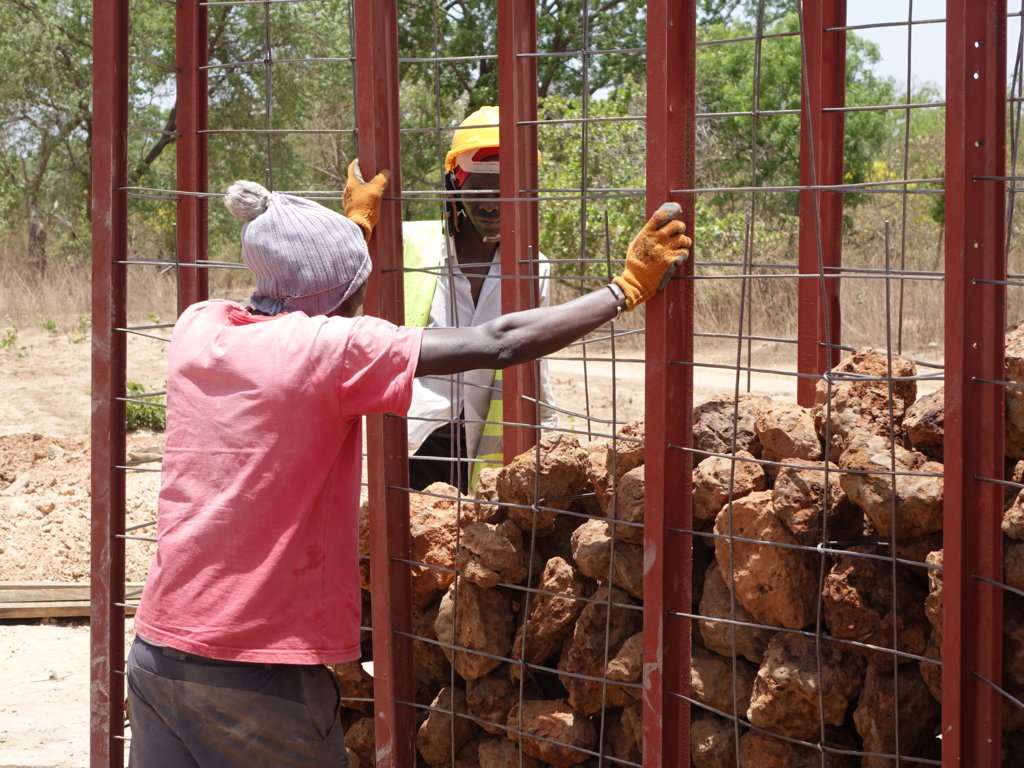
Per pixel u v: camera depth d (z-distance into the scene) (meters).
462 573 2.75
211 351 2.41
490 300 4.06
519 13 3.27
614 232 11.79
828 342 2.45
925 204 12.50
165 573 2.40
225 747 2.42
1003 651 2.30
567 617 2.73
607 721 2.73
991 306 2.12
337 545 2.44
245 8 18.77
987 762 2.18
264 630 2.36
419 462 4.12
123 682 3.09
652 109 2.36
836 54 3.38
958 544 2.11
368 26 2.64
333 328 2.36
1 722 4.27
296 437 2.34
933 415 2.41
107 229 2.96
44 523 6.82
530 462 2.77
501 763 2.79
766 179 18.17
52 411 11.59
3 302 16.91
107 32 2.92
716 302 12.46
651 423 2.41
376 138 2.69
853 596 2.34
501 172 3.30
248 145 18.95
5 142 22.36
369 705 3.06
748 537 2.47
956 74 2.05
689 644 2.49
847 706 2.41
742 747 2.51
